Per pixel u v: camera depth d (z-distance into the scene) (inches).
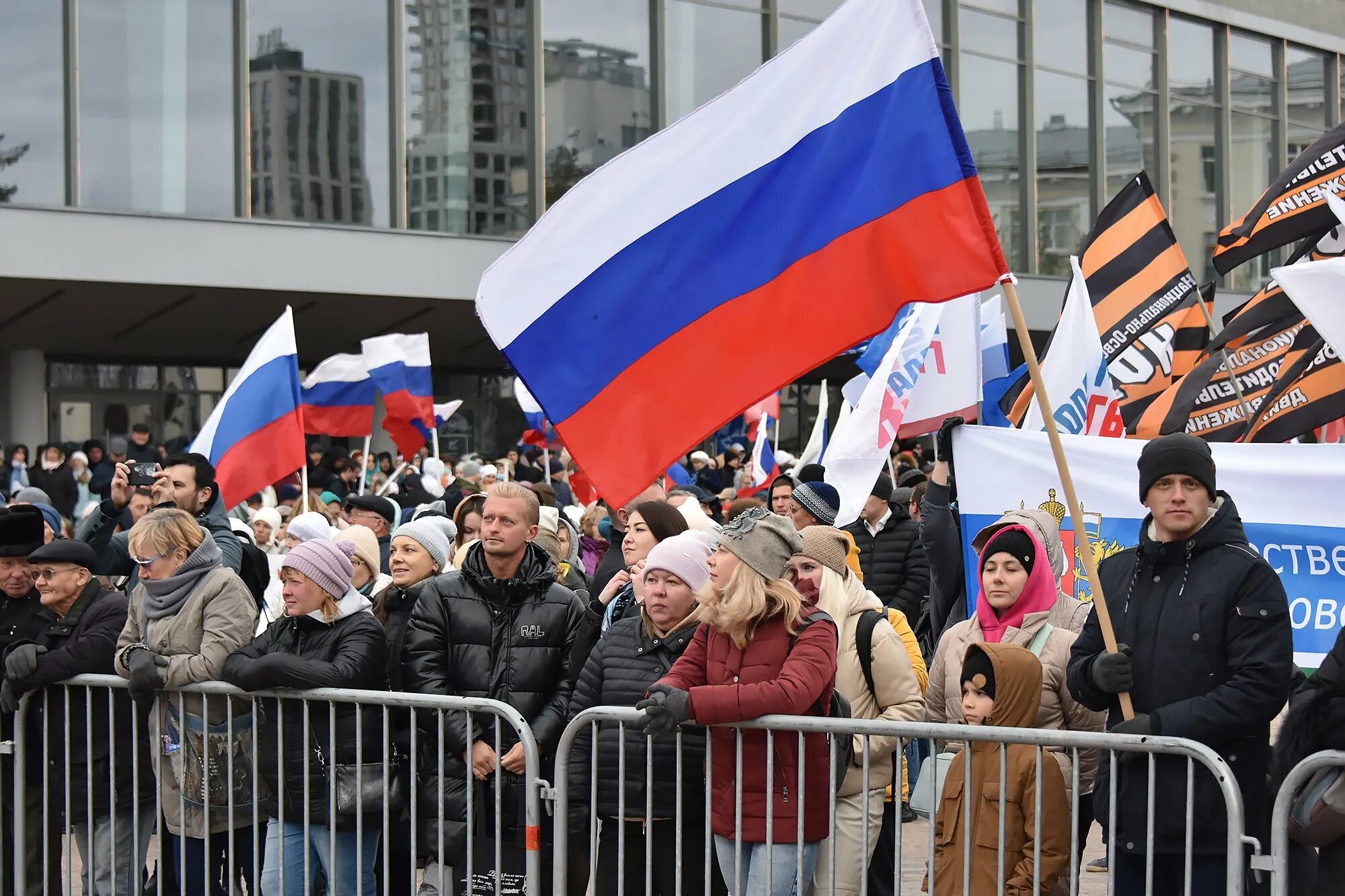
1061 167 1090.1
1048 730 163.0
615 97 877.2
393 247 793.6
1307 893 167.8
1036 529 202.5
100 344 843.4
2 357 831.1
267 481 344.2
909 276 185.8
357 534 275.3
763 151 195.9
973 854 177.0
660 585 194.5
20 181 706.8
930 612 255.8
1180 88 1160.2
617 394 197.2
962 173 183.8
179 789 221.5
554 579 221.3
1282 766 167.6
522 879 212.7
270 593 324.5
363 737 214.2
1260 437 267.3
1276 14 1211.2
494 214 835.4
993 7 1053.2
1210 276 1184.8
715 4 911.7
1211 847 159.3
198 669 216.2
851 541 212.2
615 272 198.8
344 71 791.1
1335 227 280.4
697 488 411.2
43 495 354.9
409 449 506.9
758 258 194.4
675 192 198.2
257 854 214.1
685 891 193.8
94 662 229.1
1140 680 165.8
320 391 523.5
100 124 724.7
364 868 220.1
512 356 199.5
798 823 174.1
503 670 214.7
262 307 799.7
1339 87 1277.1
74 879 271.0
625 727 185.5
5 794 242.2
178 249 733.3
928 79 187.2
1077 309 282.7
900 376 311.1
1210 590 162.7
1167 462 165.3
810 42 196.1
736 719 173.9
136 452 719.1
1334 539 216.5
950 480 262.7
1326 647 214.8
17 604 243.3
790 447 1047.0
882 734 170.9
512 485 219.6
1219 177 1187.3
